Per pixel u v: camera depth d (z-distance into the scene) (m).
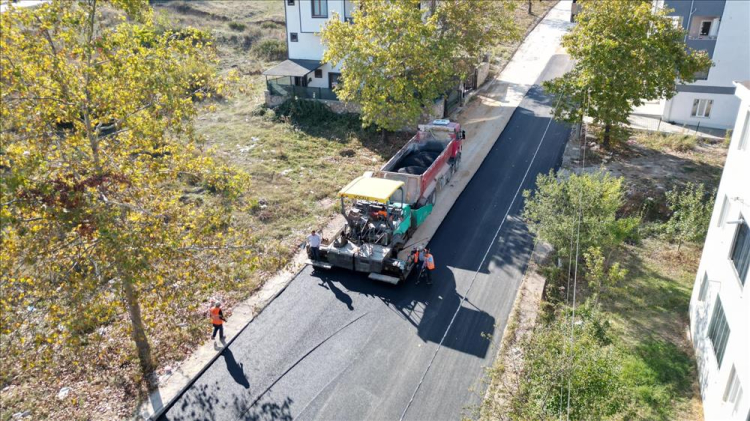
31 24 13.30
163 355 16.55
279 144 31.58
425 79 29.97
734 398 12.67
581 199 18.62
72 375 15.71
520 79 44.22
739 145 15.77
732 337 13.19
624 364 15.82
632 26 27.16
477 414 14.27
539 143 32.31
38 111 13.30
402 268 19.53
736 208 14.84
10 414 14.42
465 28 35.03
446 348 16.91
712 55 33.06
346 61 29.38
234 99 38.56
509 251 22.08
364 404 14.88
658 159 29.98
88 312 12.73
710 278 16.36
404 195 23.03
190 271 14.88
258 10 57.72
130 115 14.04
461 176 28.52
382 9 29.20
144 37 14.69
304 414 14.57
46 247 12.71
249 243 16.23
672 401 14.85
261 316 18.33
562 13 62.34
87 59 13.93
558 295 19.31
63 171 13.38
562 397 11.52
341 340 17.25
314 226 23.78
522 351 16.36
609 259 21.11
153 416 14.45
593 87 28.03
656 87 28.58
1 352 13.88
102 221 12.51
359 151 31.34
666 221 24.52
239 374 15.91
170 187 25.27
